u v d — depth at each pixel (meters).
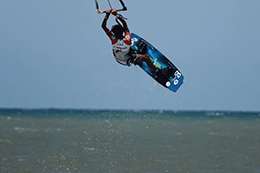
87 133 84.88
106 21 39.03
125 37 38.97
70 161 57.03
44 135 83.69
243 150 66.94
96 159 58.56
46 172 50.75
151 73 46.53
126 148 67.88
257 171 51.72
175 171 51.91
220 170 52.47
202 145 72.62
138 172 51.38
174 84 46.28
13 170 51.31
